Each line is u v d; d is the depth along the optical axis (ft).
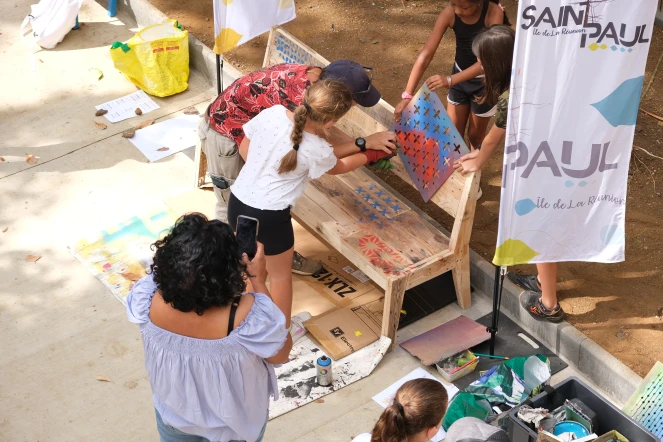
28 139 21.98
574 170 12.86
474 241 18.38
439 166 16.07
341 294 17.44
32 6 25.82
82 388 15.48
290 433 14.64
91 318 16.94
